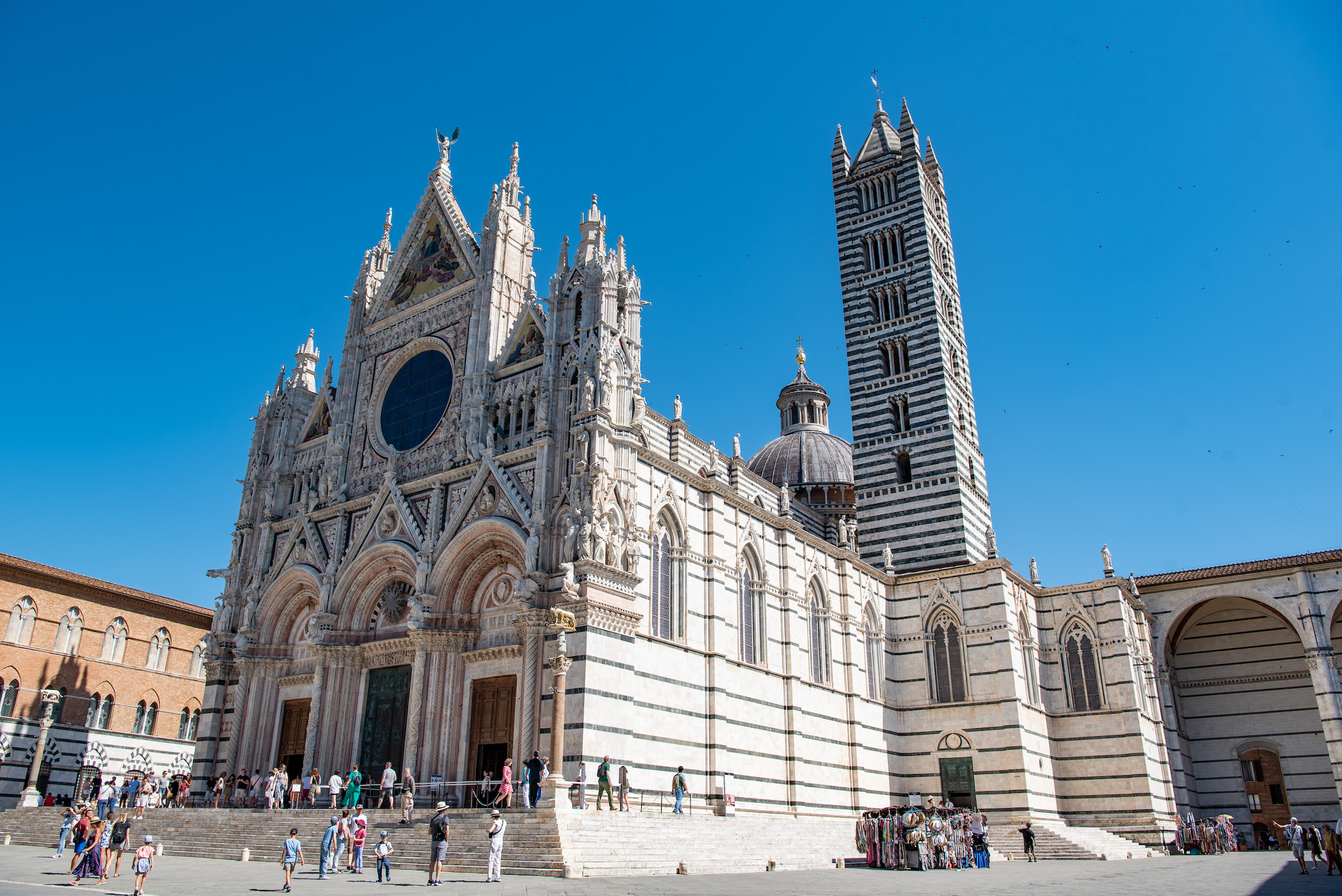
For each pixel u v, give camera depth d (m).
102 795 51.06
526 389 54.06
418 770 49.00
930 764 66.50
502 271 59.62
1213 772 83.75
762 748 54.69
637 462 49.97
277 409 69.12
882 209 85.81
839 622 64.75
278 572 61.72
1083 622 70.56
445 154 67.50
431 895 27.34
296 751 58.38
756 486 70.50
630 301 53.00
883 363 81.44
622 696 44.31
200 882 31.09
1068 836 59.47
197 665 79.94
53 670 68.44
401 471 58.69
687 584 51.84
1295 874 41.44
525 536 48.28
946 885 32.66
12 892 27.28
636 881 32.03
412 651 53.16
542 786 40.31
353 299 67.75
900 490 76.94
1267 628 84.38
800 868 43.66
